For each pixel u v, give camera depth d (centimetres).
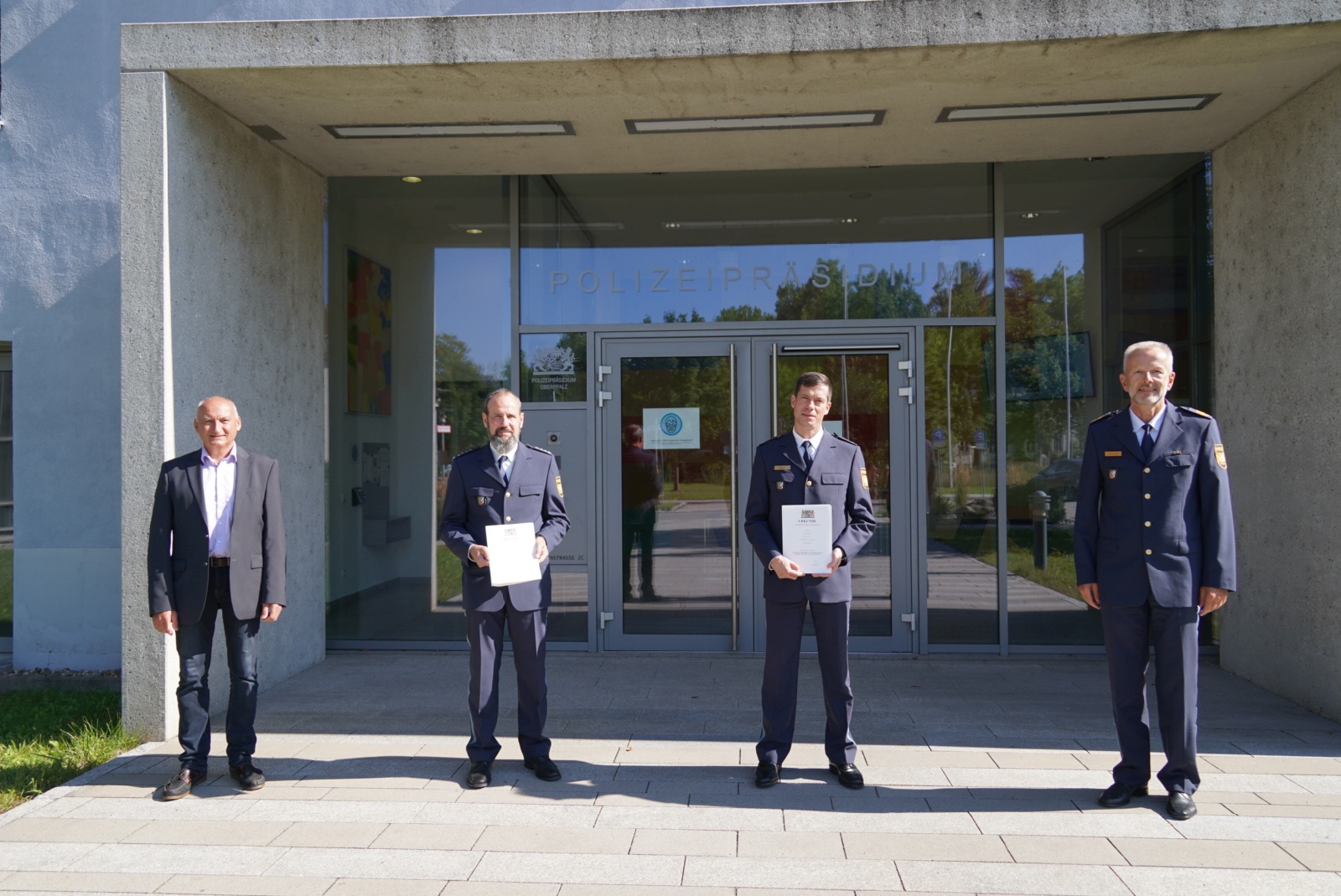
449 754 470
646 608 697
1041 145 632
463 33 490
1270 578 578
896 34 475
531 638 430
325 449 703
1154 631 390
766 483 427
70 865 350
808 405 419
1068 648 676
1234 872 338
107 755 466
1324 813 388
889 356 688
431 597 719
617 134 602
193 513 417
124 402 491
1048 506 680
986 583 680
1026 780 430
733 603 691
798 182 697
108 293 650
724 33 483
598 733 505
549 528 436
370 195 717
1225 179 624
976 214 684
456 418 716
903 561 684
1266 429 577
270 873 342
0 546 680
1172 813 385
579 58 488
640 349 701
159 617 411
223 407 421
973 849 357
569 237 707
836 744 424
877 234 691
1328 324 514
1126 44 472
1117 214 675
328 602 722
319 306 685
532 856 355
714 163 667
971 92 534
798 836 371
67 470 653
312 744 486
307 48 492
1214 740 484
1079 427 679
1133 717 395
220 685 537
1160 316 674
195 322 521
